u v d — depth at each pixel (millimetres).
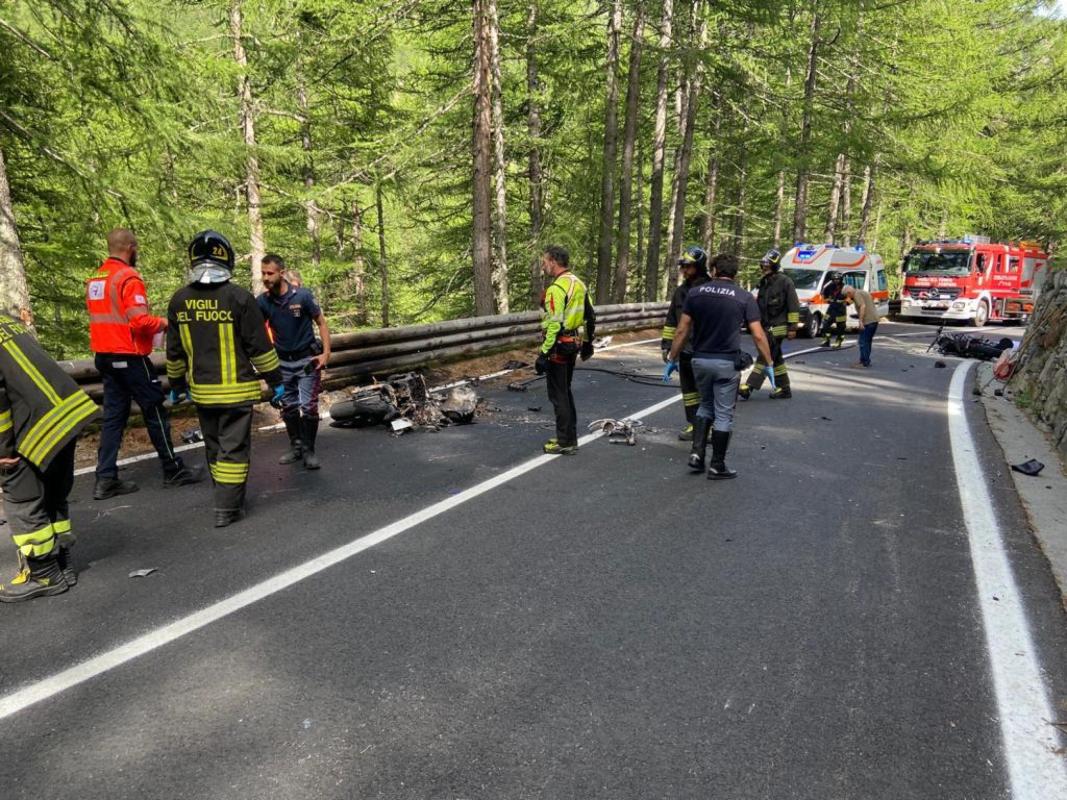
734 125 24266
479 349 11758
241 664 3047
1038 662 3133
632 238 31844
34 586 3621
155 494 5277
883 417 8430
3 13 8094
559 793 2312
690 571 4027
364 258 24109
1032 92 29922
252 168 14531
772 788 2348
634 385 10281
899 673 3033
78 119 9461
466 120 16844
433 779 2369
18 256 7734
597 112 21188
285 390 5938
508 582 3857
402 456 6414
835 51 22844
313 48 16000
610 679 2961
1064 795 2338
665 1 18906
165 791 2303
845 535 4609
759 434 7441
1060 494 5508
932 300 24984
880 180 28453
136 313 5051
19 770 2391
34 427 3469
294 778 2367
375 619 3439
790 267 20297
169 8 11977
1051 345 9258
